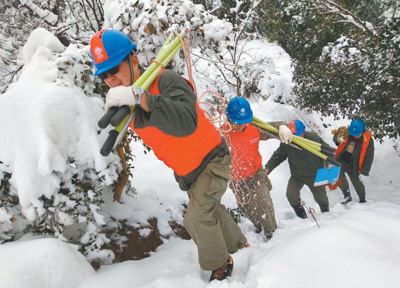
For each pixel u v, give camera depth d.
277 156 3.74
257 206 2.91
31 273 1.66
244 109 2.81
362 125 4.20
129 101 1.23
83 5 3.81
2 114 1.91
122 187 3.04
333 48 5.53
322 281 1.55
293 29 6.04
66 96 2.12
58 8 4.23
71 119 2.11
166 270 2.15
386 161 6.56
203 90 5.54
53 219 2.08
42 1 4.26
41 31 2.43
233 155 2.90
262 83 7.94
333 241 1.81
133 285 1.90
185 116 1.38
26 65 2.43
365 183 6.02
